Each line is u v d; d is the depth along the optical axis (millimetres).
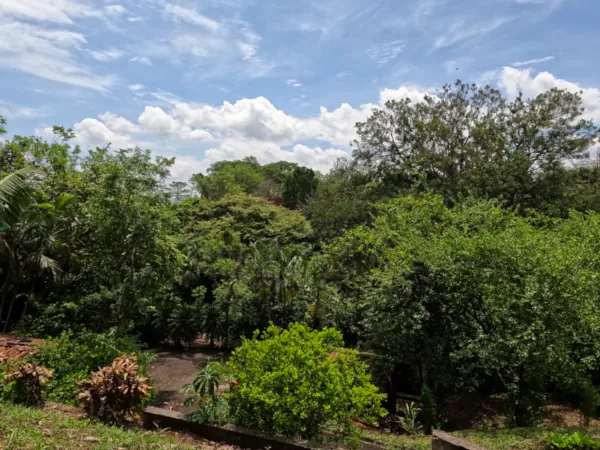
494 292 7723
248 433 5277
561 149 19938
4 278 12977
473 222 11477
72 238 12648
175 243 14375
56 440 3990
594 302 7289
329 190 27062
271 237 23625
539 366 7375
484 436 6180
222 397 5895
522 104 21188
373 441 6227
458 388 9125
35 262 11688
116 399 5328
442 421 8648
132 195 11094
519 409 8047
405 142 23234
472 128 21203
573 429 6625
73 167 13758
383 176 23578
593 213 12953
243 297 14852
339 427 5672
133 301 11758
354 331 12695
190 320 14812
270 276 14555
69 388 6336
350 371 5859
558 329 7102
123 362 5781
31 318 11406
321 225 24062
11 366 6141
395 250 10602
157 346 15156
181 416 5676
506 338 7625
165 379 10750
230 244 20438
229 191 31688
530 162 19109
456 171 21312
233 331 15047
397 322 8539
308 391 5246
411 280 8859
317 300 13742
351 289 13508
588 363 7863
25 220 10992
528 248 7852
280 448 5070
